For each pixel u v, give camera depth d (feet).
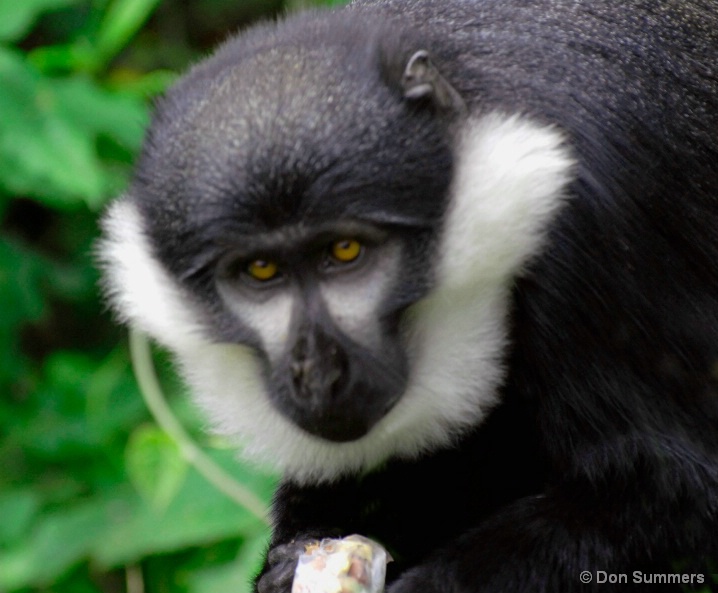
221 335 29.68
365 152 27.20
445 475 33.24
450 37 30.96
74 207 53.52
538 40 30.91
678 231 30.35
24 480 52.80
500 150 28.63
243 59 29.99
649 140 30.35
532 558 29.32
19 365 56.29
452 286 28.91
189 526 43.42
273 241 27.48
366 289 28.30
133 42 67.77
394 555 34.19
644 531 29.27
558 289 29.17
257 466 32.68
